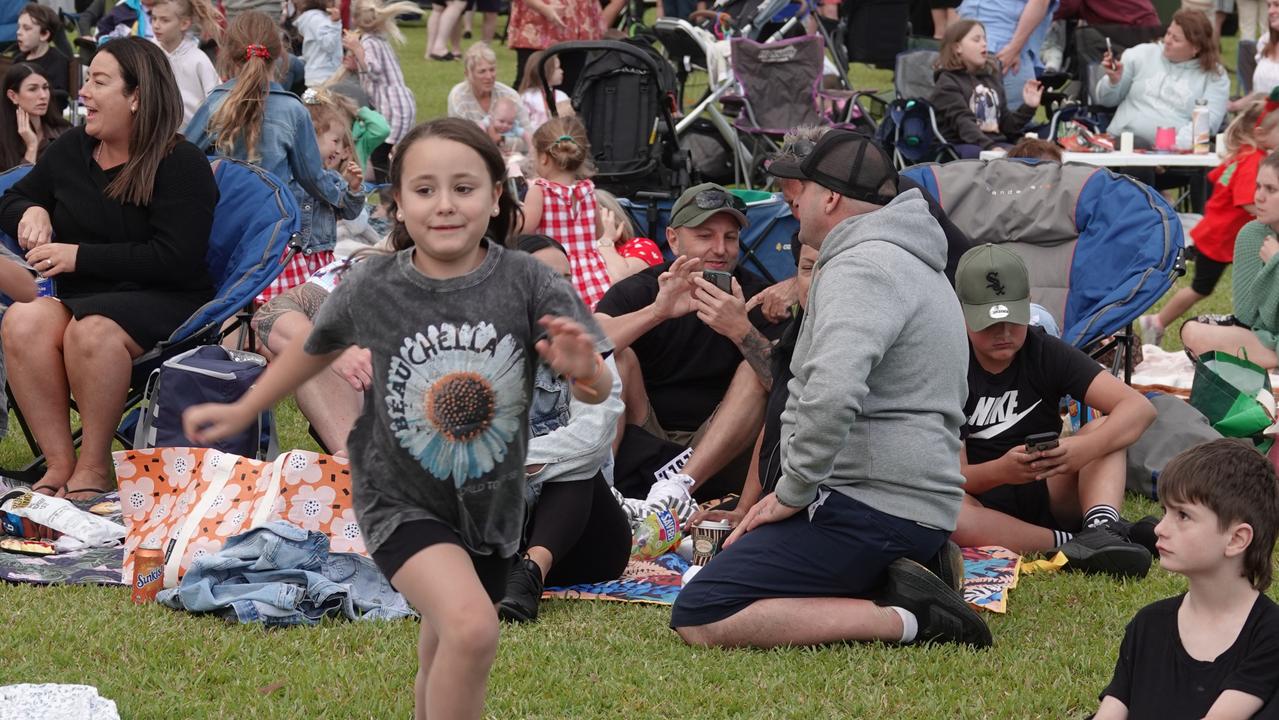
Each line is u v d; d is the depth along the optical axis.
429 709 3.52
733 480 6.67
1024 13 14.38
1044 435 5.88
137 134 6.84
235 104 7.99
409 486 3.60
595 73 11.66
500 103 12.93
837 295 4.82
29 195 7.05
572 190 8.70
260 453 6.61
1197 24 13.08
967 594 5.49
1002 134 12.94
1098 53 14.95
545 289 3.56
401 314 3.54
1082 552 5.83
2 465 7.47
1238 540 3.71
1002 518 6.11
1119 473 6.13
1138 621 3.94
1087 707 4.59
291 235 7.05
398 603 5.43
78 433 7.20
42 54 13.27
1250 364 7.20
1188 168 13.11
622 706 4.56
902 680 4.75
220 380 6.39
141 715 4.39
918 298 4.89
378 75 13.86
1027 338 6.17
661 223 9.33
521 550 5.62
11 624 5.12
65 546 6.06
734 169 14.02
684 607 5.09
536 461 5.53
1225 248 9.73
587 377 3.45
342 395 6.77
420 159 3.46
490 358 3.53
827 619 4.98
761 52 13.34
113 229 6.88
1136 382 7.93
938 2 17.55
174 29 11.55
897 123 12.60
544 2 16.44
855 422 4.95
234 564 5.33
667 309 6.37
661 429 6.91
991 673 4.84
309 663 4.82
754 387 6.43
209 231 6.95
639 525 6.10
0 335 6.88
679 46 14.61
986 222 8.05
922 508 4.95
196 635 5.06
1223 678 3.74
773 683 4.70
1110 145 12.64
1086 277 7.79
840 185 5.09
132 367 6.80
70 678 4.66
